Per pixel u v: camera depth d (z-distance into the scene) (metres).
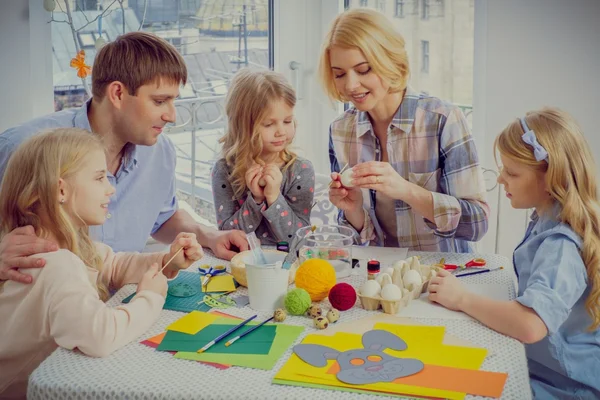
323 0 2.60
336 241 1.56
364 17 1.66
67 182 1.36
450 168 1.76
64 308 1.21
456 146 1.74
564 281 1.34
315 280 1.38
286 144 1.92
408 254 1.66
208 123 2.52
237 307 1.38
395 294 1.33
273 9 2.56
